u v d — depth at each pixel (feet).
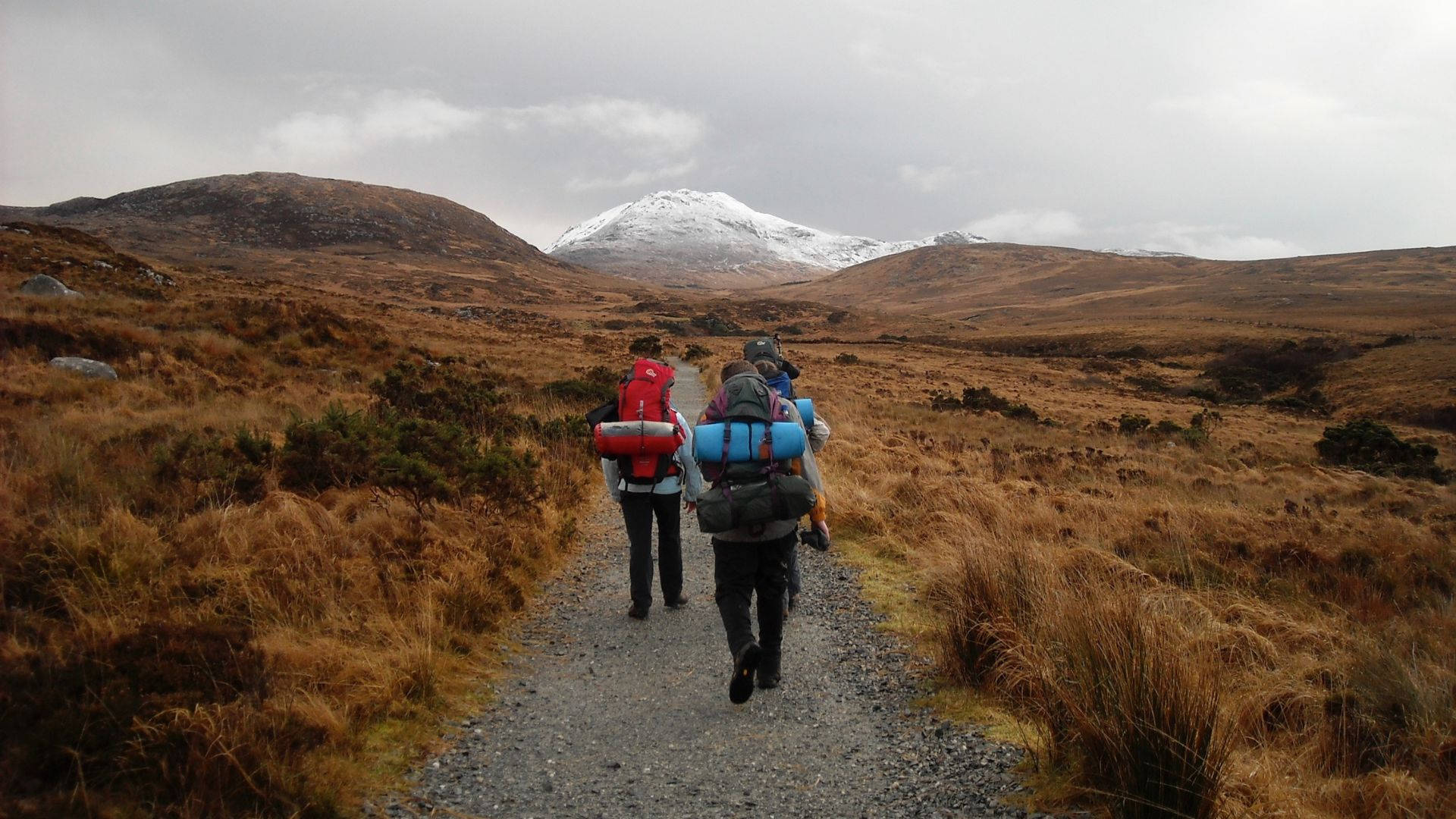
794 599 19.15
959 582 17.06
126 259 101.71
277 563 16.51
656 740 12.49
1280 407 192.44
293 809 9.45
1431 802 10.33
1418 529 34.06
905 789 10.88
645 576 18.25
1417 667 14.65
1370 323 402.11
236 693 11.18
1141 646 10.30
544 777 11.25
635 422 17.57
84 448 23.41
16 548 14.46
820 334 458.91
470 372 74.54
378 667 13.21
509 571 19.45
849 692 14.38
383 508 21.11
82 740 9.42
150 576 14.66
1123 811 9.48
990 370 218.38
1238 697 13.19
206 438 28.37
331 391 50.34
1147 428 98.17
